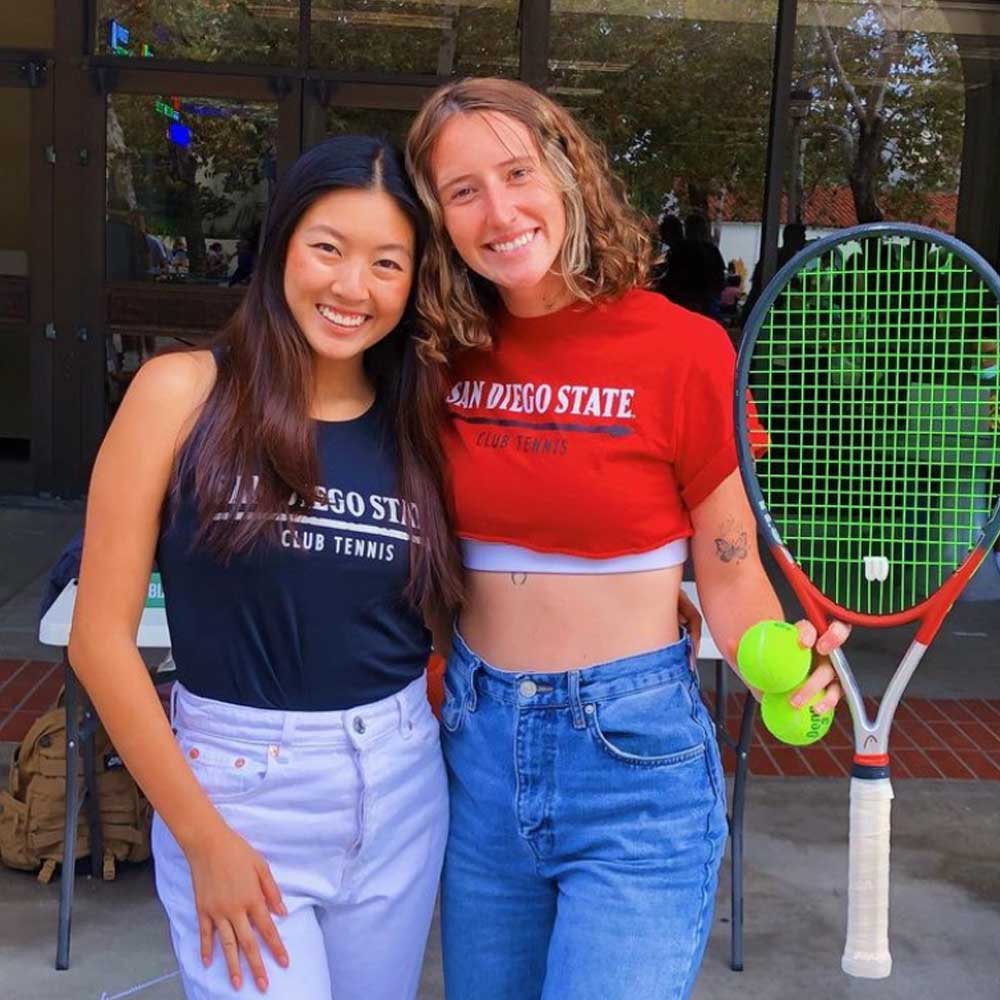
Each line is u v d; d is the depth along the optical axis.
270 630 1.64
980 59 7.99
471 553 1.79
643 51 7.86
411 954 1.82
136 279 8.15
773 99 7.91
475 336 1.75
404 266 1.69
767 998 3.00
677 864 1.71
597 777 1.71
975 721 4.97
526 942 1.85
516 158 1.66
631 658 1.72
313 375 1.70
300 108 7.89
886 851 1.63
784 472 1.91
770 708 1.68
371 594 1.68
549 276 1.72
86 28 7.84
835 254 1.82
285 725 1.65
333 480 1.67
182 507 1.62
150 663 4.93
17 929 3.16
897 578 1.82
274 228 1.68
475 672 1.79
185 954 1.67
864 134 8.04
